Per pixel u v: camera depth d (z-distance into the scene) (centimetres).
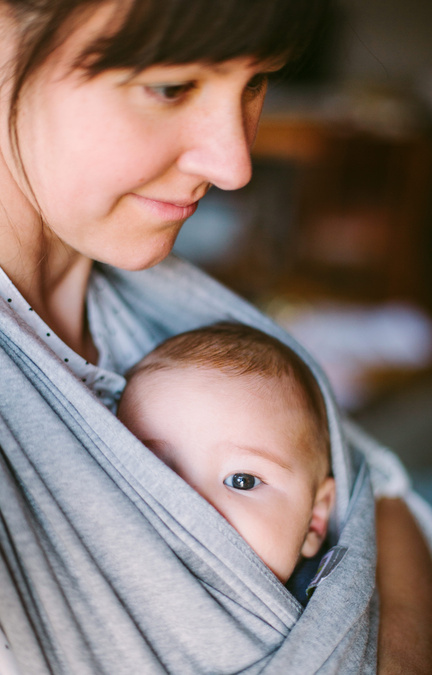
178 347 82
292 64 56
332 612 59
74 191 51
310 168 311
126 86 46
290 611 58
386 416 216
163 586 52
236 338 83
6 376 51
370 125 304
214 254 316
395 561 82
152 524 54
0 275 57
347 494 79
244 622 56
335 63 317
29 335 53
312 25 47
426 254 319
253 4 42
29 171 52
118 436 54
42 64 46
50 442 51
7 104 50
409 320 298
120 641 49
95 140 48
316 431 80
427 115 318
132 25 42
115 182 50
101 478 52
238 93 49
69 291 70
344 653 57
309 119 290
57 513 48
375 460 101
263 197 318
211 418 73
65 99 47
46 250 63
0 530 46
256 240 320
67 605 48
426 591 78
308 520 75
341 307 302
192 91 48
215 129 50
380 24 351
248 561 57
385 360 256
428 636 70
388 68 357
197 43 43
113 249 56
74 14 43
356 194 315
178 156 51
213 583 57
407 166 309
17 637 45
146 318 88
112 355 81
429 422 213
